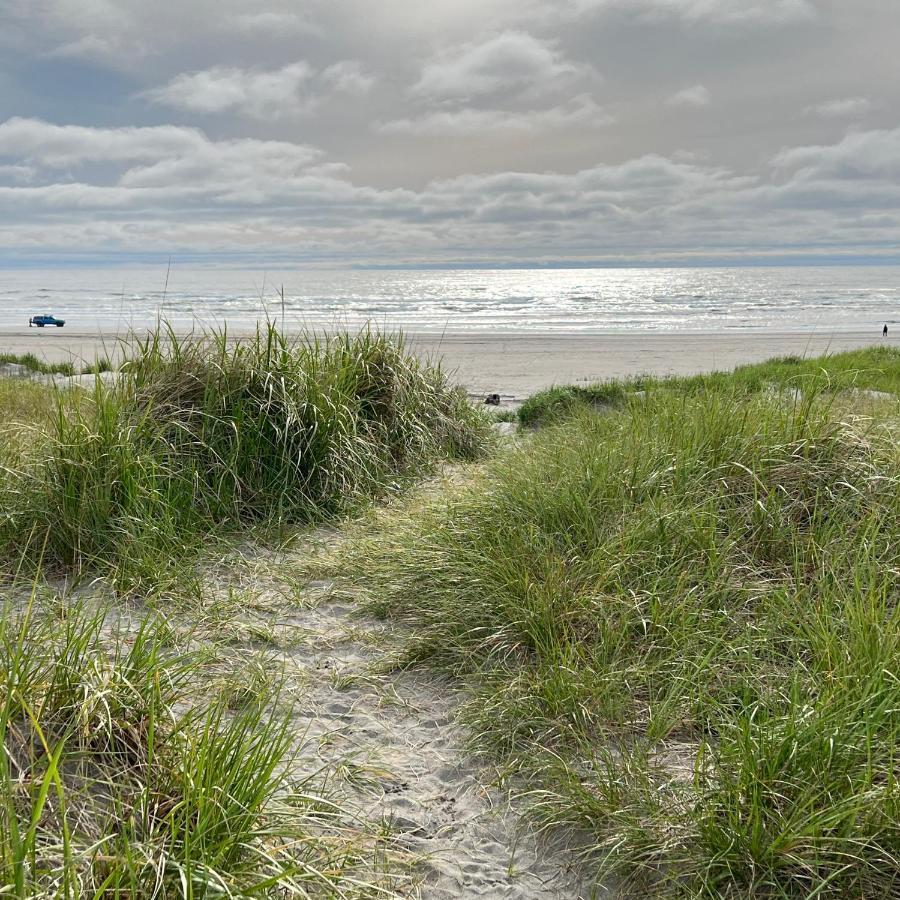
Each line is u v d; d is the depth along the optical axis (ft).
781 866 6.95
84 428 15.40
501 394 47.52
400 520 16.48
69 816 6.77
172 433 17.35
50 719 7.71
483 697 10.27
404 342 24.64
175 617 12.44
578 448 16.94
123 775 7.34
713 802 7.54
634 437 16.12
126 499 14.84
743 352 82.07
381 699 10.60
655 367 67.31
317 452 18.35
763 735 7.94
